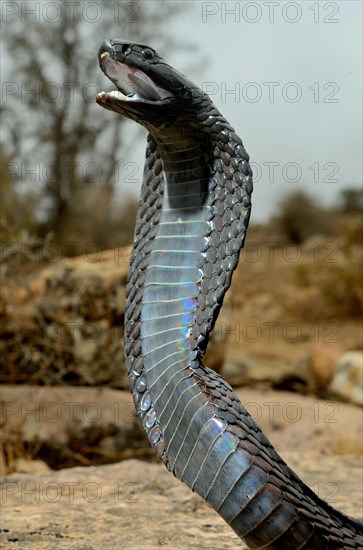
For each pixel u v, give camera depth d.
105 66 0.76
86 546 0.89
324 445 1.58
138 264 0.77
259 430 0.72
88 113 3.49
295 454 1.30
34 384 1.60
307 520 0.70
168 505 1.02
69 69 3.50
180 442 0.72
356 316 3.26
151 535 0.92
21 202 2.95
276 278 3.67
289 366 2.26
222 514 0.71
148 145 0.78
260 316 3.27
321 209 5.16
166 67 0.75
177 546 0.89
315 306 3.32
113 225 3.17
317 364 2.13
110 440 1.47
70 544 0.89
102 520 0.97
